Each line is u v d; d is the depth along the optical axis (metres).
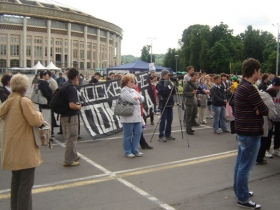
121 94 7.20
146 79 10.96
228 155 7.57
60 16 98.06
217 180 5.79
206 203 4.76
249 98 4.30
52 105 6.48
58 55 102.25
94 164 6.80
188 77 10.11
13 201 4.12
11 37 91.94
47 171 6.30
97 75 12.32
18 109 3.97
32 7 91.69
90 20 108.44
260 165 6.79
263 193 5.20
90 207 4.61
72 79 6.46
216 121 10.30
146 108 10.90
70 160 6.63
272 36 97.00
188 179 5.84
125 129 7.30
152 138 9.56
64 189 5.34
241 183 4.55
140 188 5.38
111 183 5.63
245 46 88.56
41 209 4.56
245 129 4.39
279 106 6.86
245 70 4.44
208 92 12.37
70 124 6.54
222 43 80.19
